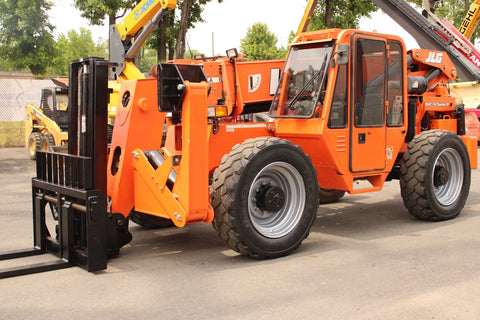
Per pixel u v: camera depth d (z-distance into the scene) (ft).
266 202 15.02
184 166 13.73
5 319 10.44
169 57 67.51
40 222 15.38
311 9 28.40
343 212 22.25
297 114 17.44
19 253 15.01
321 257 15.03
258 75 22.65
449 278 12.84
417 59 22.31
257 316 10.52
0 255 14.75
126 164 14.98
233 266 14.21
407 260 14.52
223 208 14.21
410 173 19.36
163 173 14.05
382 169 18.53
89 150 13.67
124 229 15.17
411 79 20.94
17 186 29.84
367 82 17.76
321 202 24.39
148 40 65.72
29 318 10.50
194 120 13.70
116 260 14.92
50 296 11.78
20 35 77.00
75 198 14.37
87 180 13.35
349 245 16.44
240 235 14.23
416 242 16.65
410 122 20.45
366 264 14.20
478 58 37.83
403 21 32.73
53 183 14.74
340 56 15.94
